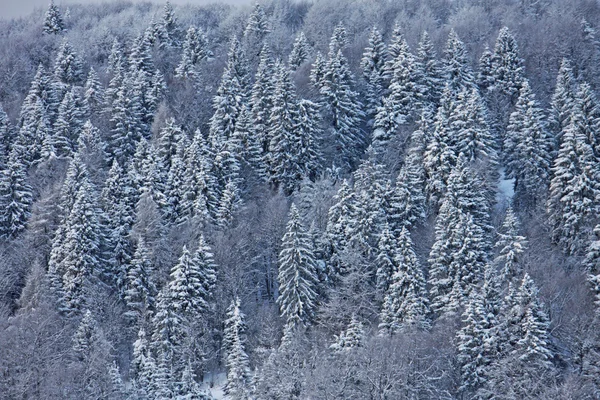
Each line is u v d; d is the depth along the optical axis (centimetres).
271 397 8169
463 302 8975
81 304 10169
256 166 13612
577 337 8075
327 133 14225
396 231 10894
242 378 8812
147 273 10588
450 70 15375
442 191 11394
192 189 11975
